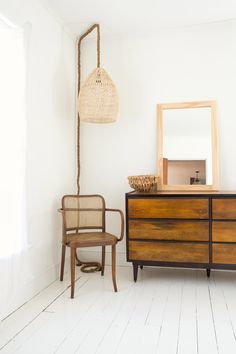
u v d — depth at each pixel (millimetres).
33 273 2629
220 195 2703
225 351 1800
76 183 3541
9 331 2033
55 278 3016
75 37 3500
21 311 2324
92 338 1946
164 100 3350
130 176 3115
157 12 2992
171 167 3262
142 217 2854
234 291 2703
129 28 3311
